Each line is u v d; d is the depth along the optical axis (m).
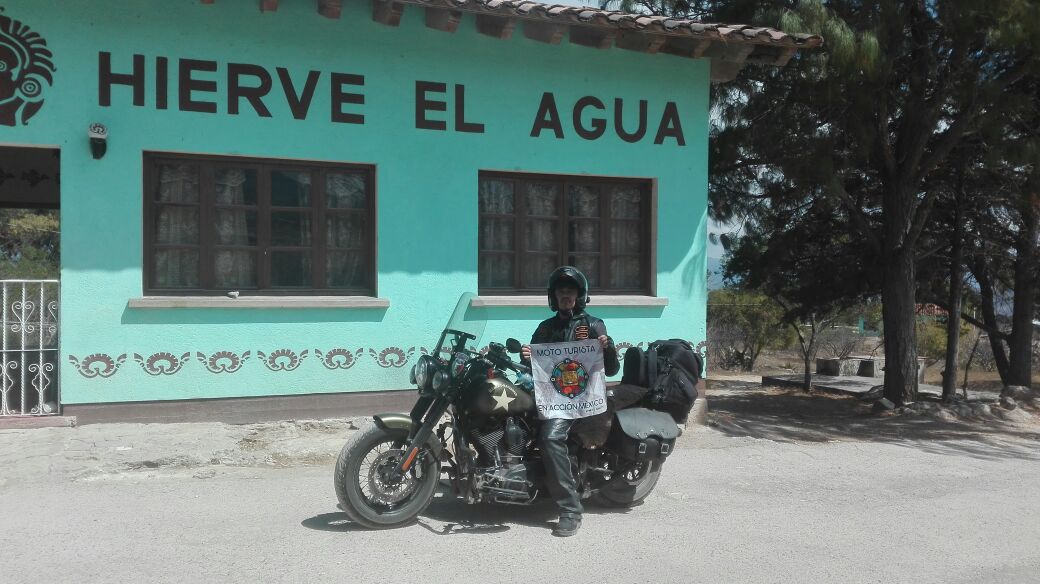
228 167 7.66
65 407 7.09
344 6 7.89
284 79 7.70
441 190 8.27
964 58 10.64
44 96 7.01
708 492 6.35
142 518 5.20
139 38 7.25
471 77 8.38
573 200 9.02
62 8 7.05
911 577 4.62
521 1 7.89
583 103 8.83
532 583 4.33
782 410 13.50
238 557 4.55
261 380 7.65
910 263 11.95
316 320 7.83
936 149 11.34
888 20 10.09
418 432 5.11
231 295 7.51
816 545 5.12
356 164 8.05
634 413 5.52
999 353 14.88
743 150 11.46
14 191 9.84
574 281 5.34
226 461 6.61
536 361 5.16
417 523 5.26
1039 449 8.75
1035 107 11.09
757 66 11.36
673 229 9.23
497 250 8.67
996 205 12.75
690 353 5.75
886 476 7.07
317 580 4.26
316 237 7.95
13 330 7.05
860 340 25.42
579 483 5.37
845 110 10.85
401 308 8.12
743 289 15.04
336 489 4.96
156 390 7.32
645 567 4.62
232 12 7.52
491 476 5.04
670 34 8.35
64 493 5.67
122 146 7.21
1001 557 5.01
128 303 7.21
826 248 14.40
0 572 4.25
